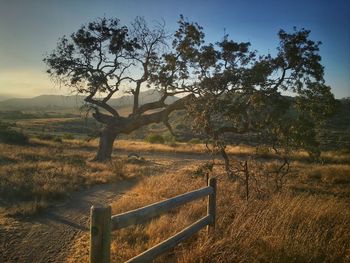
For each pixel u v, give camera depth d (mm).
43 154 22797
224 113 15664
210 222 6688
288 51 15836
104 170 18453
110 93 26062
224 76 16250
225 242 6062
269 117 15461
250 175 14367
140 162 25234
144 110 25578
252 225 6875
